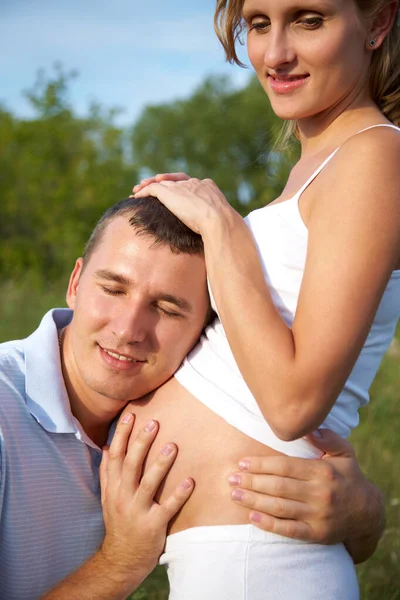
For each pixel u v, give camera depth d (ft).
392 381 17.58
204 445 6.91
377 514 7.16
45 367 7.65
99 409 7.79
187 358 7.41
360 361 7.04
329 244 6.08
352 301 5.92
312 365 5.93
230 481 6.66
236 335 6.31
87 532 7.77
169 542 7.06
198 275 7.29
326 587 6.62
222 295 6.53
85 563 7.51
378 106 7.29
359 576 10.80
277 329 6.20
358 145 6.32
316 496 6.66
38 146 51.60
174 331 7.27
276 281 6.74
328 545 6.84
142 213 7.39
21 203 49.57
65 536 7.64
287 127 8.72
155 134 119.34
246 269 6.57
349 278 5.94
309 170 7.11
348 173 6.23
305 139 7.54
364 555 7.57
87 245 7.85
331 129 7.20
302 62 6.81
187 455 6.97
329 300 5.94
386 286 6.21
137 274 7.15
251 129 110.32
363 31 6.81
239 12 7.86
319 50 6.70
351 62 6.82
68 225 48.70
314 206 6.53
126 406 7.73
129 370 7.29
